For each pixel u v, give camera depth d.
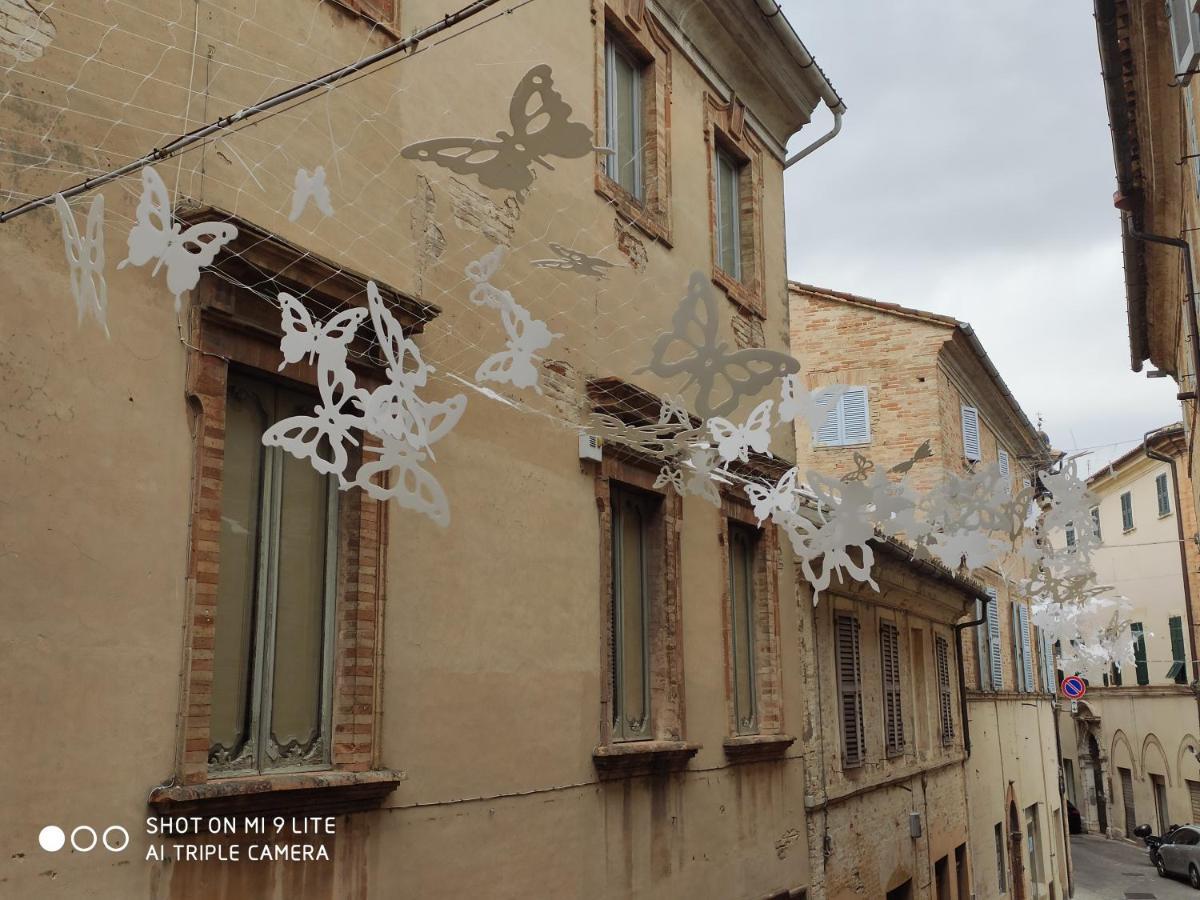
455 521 6.92
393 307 6.18
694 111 10.94
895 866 14.62
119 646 4.72
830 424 19.94
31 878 4.28
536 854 7.29
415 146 3.30
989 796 21.25
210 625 5.14
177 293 2.89
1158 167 11.91
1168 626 34.94
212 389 5.29
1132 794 39.31
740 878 10.06
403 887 6.15
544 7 8.48
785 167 12.93
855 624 14.05
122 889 4.61
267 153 5.74
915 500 5.24
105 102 4.91
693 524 10.03
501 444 7.43
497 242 7.57
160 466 5.01
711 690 9.94
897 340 19.91
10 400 4.40
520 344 3.67
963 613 19.59
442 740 6.58
